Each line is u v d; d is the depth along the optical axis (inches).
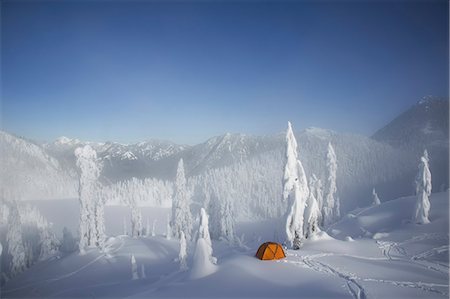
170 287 1134.4
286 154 1641.2
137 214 3358.8
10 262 2188.7
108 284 1723.7
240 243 2847.0
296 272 1113.4
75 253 2432.3
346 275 1064.8
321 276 1061.8
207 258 1251.8
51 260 2443.4
